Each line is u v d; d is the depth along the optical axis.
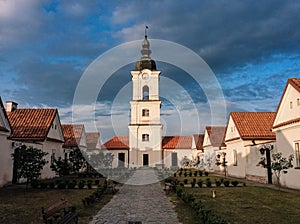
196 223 9.94
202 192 17.84
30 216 11.09
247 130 26.69
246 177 26.03
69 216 8.97
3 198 15.51
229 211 11.81
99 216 11.14
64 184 20.12
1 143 19.97
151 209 12.52
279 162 17.56
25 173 18.55
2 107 20.03
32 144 23.98
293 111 18.39
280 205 13.02
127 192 18.45
